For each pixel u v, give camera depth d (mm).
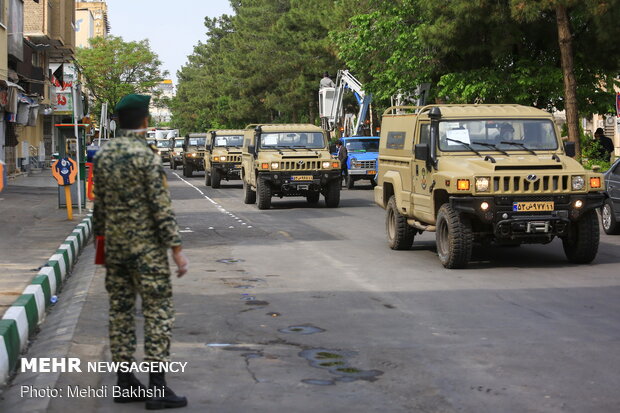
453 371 11930
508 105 25141
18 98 71438
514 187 21844
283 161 45312
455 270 22234
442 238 22766
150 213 9969
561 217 21953
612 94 56500
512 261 24031
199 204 49531
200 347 13523
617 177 30438
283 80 118938
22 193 52656
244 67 136000
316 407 10273
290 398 10664
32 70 89312
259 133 47094
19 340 13586
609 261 23906
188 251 26750
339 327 14992
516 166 22016
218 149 68312
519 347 13367
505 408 10180
